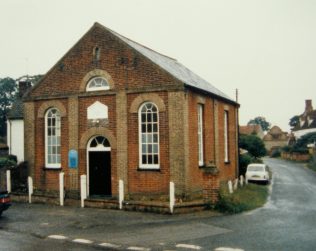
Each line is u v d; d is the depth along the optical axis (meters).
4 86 72.44
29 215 15.17
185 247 10.24
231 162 26.44
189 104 18.56
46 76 20.73
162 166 17.98
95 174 19.47
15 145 34.94
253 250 9.84
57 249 10.22
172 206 15.27
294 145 73.06
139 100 18.56
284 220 14.14
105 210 16.31
